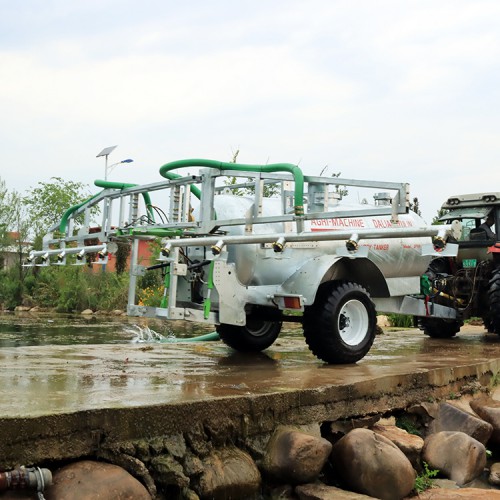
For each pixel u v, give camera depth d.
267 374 5.56
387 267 7.76
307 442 4.17
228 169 6.46
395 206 6.04
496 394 6.73
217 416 4.02
